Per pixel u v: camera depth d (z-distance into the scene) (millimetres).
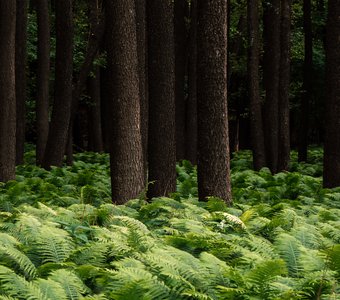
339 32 15133
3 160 16047
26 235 7332
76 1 28047
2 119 16047
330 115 15188
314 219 10086
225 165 11734
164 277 5906
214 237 7938
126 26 12430
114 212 9844
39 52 23062
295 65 34312
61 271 5539
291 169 22766
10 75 16281
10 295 5035
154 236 8164
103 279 5934
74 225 7684
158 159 13250
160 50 13375
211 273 6070
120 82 12422
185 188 15430
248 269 6605
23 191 14234
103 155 28047
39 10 22938
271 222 8891
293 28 31266
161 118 13281
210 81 11578
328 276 6008
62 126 20516
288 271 6746
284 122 21344
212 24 11492
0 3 16406
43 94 23156
